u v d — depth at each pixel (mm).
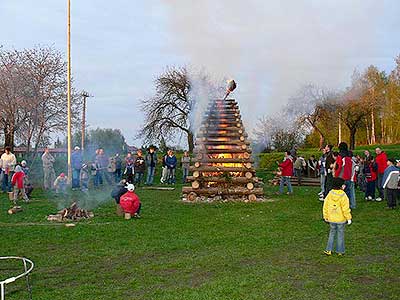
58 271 8680
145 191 24125
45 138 39938
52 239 11477
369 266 8805
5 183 22656
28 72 38438
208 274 8383
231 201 19203
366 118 58125
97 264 9164
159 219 14562
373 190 19391
